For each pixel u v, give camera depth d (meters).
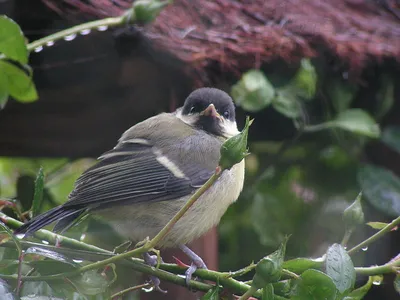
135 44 6.58
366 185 8.74
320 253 9.73
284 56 7.29
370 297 9.03
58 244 4.99
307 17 8.14
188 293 7.55
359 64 7.77
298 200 9.64
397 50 7.87
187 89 7.21
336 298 4.21
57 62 6.88
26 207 7.41
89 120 7.81
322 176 9.59
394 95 8.55
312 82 7.94
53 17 6.71
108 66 6.89
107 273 5.44
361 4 9.46
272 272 4.12
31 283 4.54
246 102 7.92
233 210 9.75
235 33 7.32
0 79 5.44
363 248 4.61
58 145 8.23
